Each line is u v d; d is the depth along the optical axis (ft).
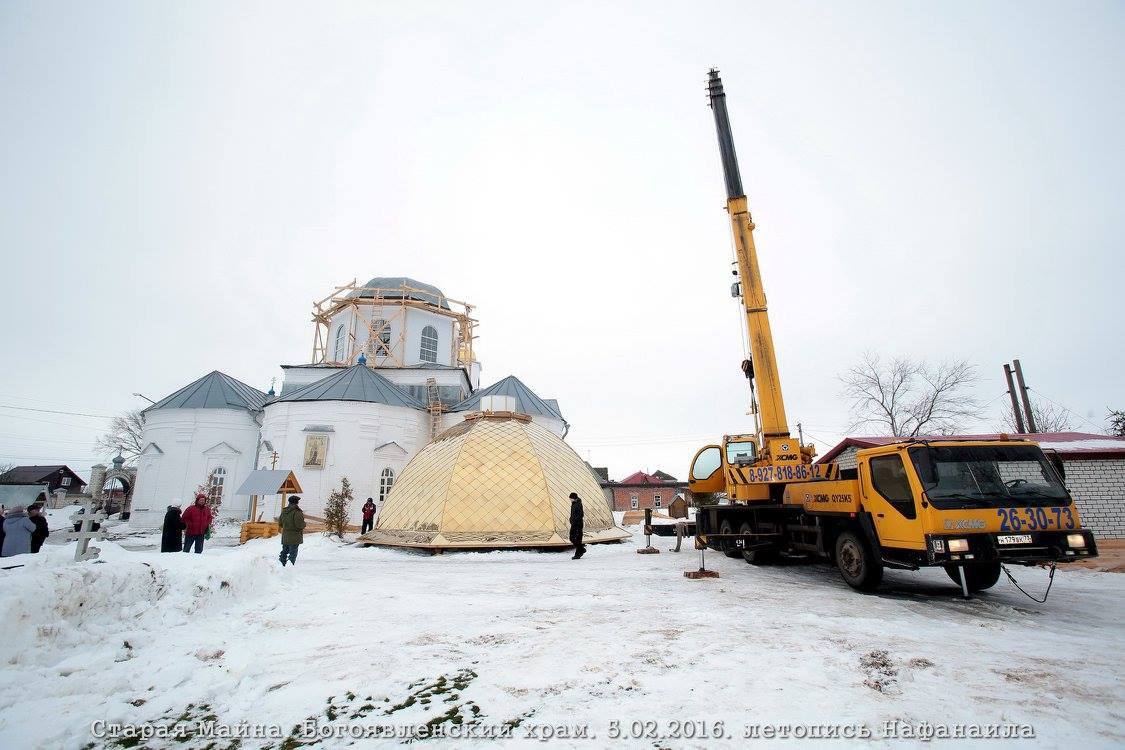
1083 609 25.11
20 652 16.35
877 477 28.19
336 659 17.87
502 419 68.39
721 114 44.29
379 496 90.89
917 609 24.59
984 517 24.26
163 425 100.73
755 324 39.45
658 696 14.08
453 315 128.98
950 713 12.82
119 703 14.46
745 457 41.83
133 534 90.12
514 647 18.75
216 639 20.38
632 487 169.89
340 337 123.95
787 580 33.40
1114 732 11.86
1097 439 55.72
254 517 82.07
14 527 32.45
